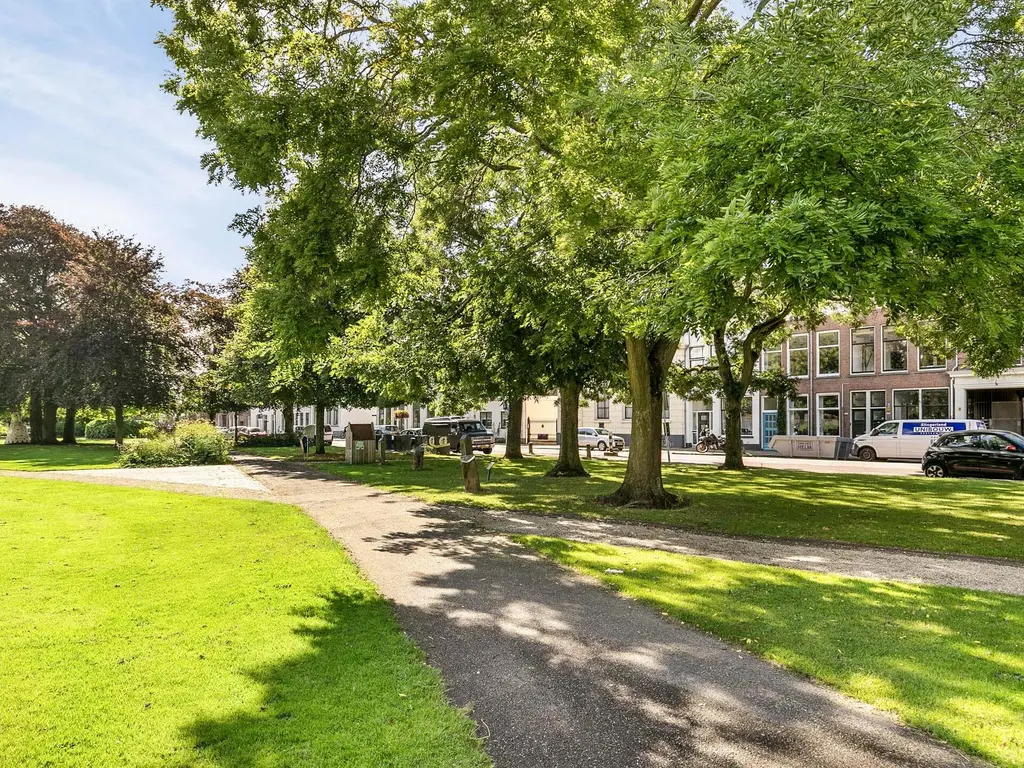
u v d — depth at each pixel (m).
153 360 35.19
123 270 34.81
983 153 5.61
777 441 34.28
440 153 10.48
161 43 9.28
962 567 7.68
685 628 5.45
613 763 3.35
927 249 5.20
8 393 39.25
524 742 3.56
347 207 9.34
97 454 29.81
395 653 4.78
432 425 38.19
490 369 16.11
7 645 4.89
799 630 5.28
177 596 6.21
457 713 3.85
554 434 54.00
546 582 6.97
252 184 8.52
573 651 4.93
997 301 6.46
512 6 8.57
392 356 16.34
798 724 3.76
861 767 3.30
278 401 30.61
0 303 38.50
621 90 7.62
